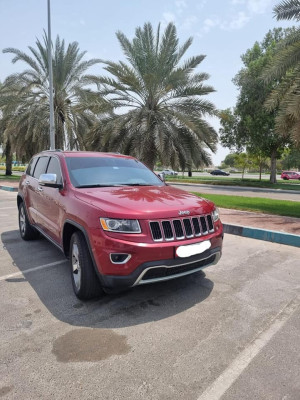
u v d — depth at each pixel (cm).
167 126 1407
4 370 219
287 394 200
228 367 226
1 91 2008
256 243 582
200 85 1412
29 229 564
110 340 258
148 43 1491
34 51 1923
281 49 905
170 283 380
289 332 273
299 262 466
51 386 204
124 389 202
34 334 265
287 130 909
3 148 2852
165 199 335
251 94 2389
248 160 3628
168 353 241
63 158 435
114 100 1538
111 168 444
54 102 2038
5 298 335
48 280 387
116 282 286
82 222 313
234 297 342
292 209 958
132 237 282
